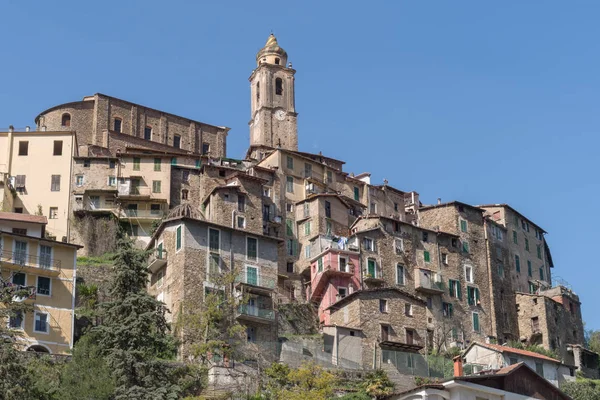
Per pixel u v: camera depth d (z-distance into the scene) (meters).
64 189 118.69
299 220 124.19
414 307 102.94
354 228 122.06
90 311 91.12
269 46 158.50
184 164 126.44
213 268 95.25
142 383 70.88
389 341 98.06
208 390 79.44
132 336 73.62
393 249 118.00
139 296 76.56
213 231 97.00
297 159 130.50
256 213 117.75
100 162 121.25
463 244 124.31
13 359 62.28
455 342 114.38
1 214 92.12
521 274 131.88
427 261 120.00
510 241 132.25
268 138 149.25
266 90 152.38
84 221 115.75
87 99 138.00
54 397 65.88
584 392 99.06
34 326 83.62
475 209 128.38
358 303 99.31
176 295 93.00
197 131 144.88
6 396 60.19
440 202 130.62
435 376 96.44
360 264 114.50
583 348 122.56
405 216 140.12
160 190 121.44
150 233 118.62
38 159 119.69
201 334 87.94
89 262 103.94
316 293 112.31
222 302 91.44
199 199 122.81
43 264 86.56
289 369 83.75
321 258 114.38
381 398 74.94
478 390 70.62
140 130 138.25
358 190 136.25
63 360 78.25
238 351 89.62
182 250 94.31
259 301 97.62
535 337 123.38
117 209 119.00
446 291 118.94
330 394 79.69
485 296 123.06
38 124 135.00
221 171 124.69
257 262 98.81
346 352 95.12
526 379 73.25
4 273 84.44
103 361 70.12
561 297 128.75
